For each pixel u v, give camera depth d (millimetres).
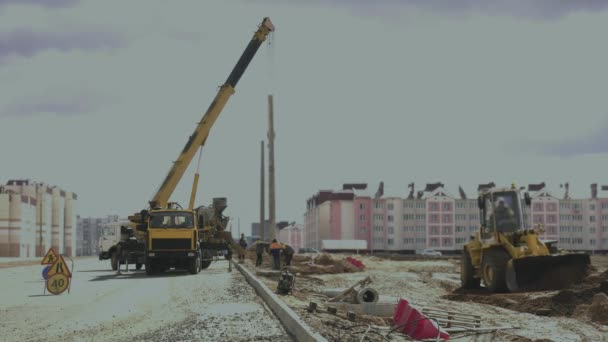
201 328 12414
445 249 142750
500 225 23484
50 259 22141
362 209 143375
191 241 32188
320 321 13070
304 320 12844
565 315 16984
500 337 12609
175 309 15703
